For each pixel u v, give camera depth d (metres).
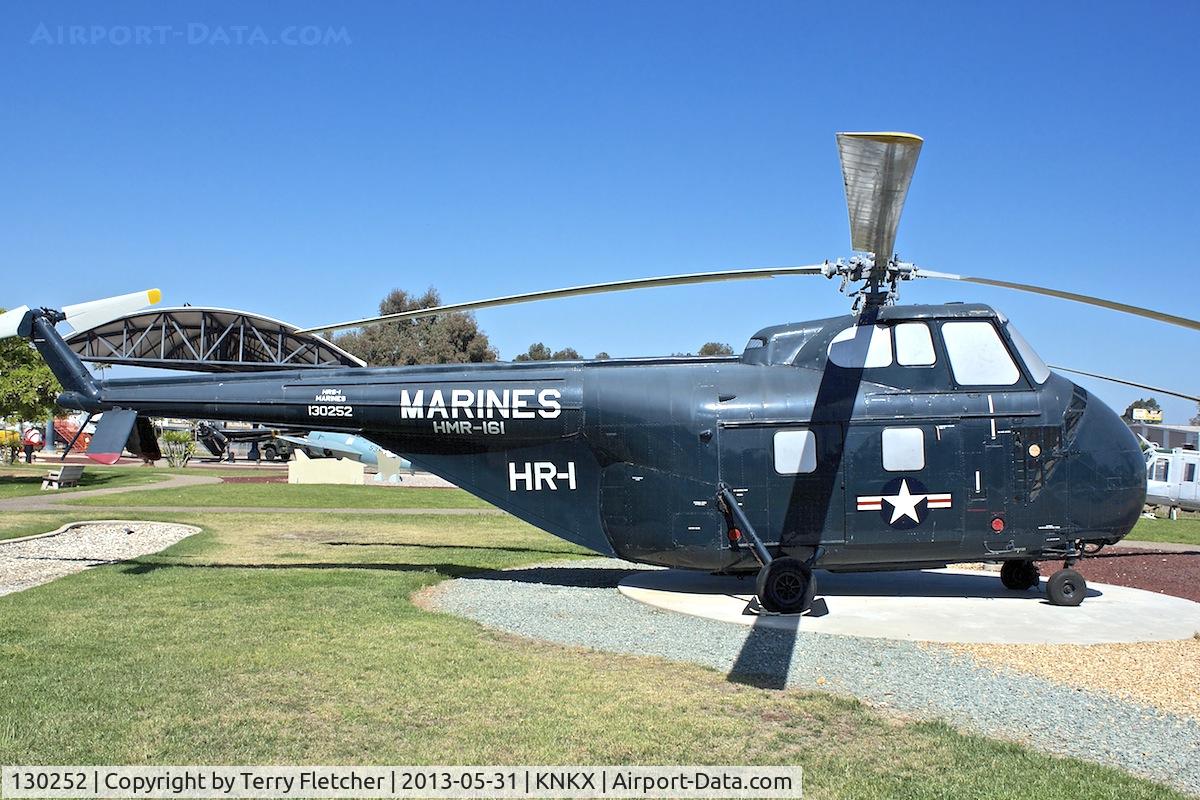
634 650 8.05
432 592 11.03
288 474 40.12
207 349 53.25
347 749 5.41
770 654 7.95
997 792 4.89
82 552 14.80
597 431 10.67
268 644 7.88
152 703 6.15
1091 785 4.98
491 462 11.19
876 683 7.05
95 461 11.16
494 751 5.43
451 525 20.86
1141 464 10.23
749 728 5.92
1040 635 8.70
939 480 9.91
